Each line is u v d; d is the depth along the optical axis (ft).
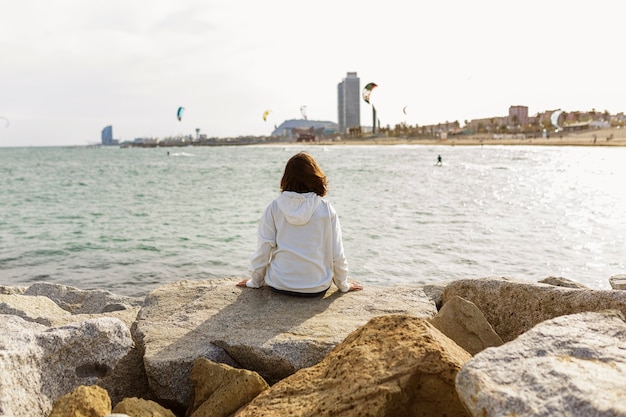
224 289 16.80
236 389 10.75
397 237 49.67
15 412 9.96
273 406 9.39
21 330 11.48
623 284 17.94
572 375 7.23
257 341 13.00
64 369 11.63
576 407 6.59
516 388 7.20
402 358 9.32
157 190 111.86
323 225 15.66
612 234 50.37
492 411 6.98
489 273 36.45
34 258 44.45
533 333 8.66
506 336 14.66
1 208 80.74
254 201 87.10
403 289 17.13
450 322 13.20
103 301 25.52
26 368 10.70
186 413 11.59
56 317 16.94
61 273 39.40
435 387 8.95
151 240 51.65
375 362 9.43
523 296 14.48
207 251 46.16
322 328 13.71
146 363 12.37
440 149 462.19
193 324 14.26
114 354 12.42
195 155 451.53
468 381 7.55
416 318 10.67
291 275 15.78
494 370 7.66
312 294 15.92
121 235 54.75
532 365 7.64
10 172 197.98
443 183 118.73
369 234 51.49
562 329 8.77
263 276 16.63
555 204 76.18
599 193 92.43
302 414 8.84
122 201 89.81
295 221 15.43
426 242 47.19
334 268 16.25
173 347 13.03
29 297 19.98
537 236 49.80
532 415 6.65
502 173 153.99
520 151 362.33
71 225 62.34
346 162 242.37
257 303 15.65
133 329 15.21
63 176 169.89
